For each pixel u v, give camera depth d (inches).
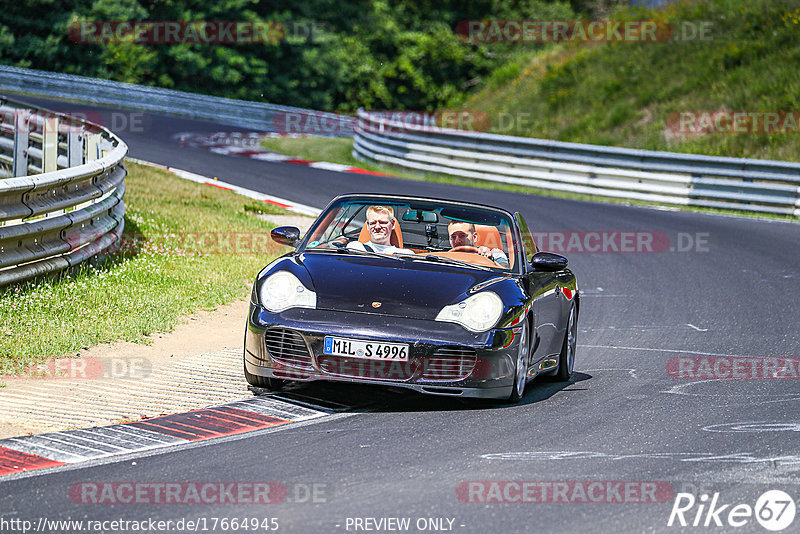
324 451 531.8
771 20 3083.2
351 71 5344.5
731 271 1365.7
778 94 2748.5
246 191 1913.1
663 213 1967.3
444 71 5625.0
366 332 616.4
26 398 614.9
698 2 3363.7
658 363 842.2
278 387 673.6
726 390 730.8
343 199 767.1
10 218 836.0
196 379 693.3
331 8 5403.5
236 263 1175.0
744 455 547.2
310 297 641.0
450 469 504.1
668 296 1186.6
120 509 430.3
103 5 4288.9
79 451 516.7
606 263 1423.5
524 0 5856.3
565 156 2293.3
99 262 1054.4
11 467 486.0
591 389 735.7
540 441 566.9
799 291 1221.1
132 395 639.1
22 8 4244.6
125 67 4325.8
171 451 523.5
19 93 3472.0
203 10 4717.0
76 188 991.6
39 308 810.8
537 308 695.1
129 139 2674.7
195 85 4680.1
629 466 519.5
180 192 1732.3
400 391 690.2
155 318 858.8
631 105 2992.1
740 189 2049.7
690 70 3029.0
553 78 3331.7
